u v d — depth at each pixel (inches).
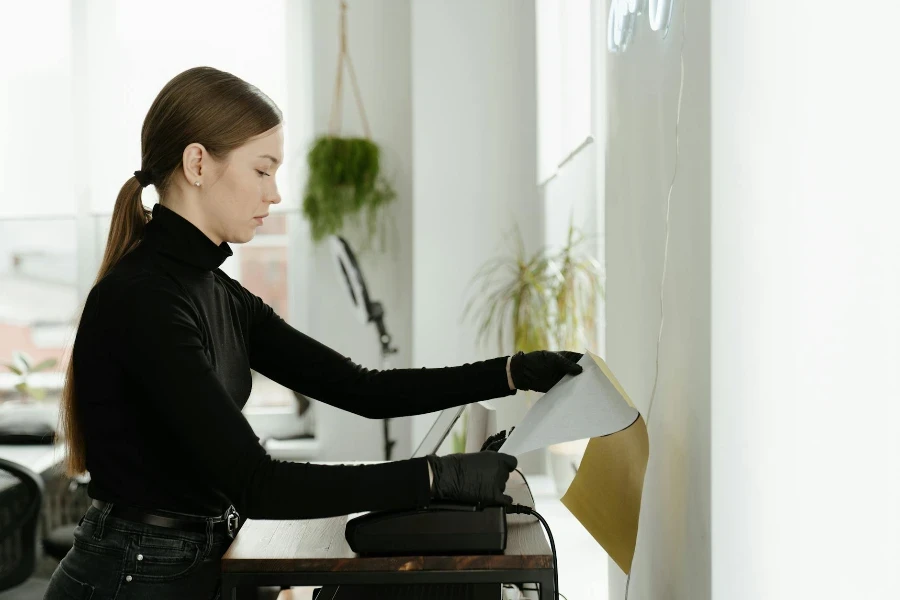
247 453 40.2
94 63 147.1
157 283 45.2
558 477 97.9
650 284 56.1
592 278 93.5
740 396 42.0
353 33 146.5
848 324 41.0
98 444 45.7
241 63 146.7
